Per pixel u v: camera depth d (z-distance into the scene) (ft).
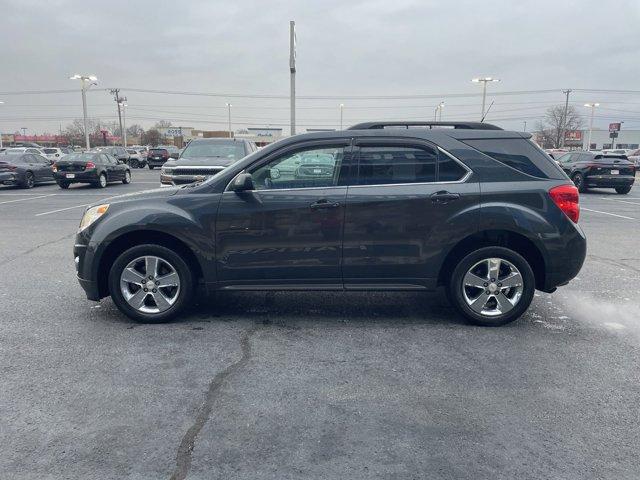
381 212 15.51
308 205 15.51
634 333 15.67
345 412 10.94
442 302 18.67
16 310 17.60
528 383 12.30
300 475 8.89
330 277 15.96
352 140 15.72
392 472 8.98
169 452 9.52
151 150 144.66
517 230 15.51
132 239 16.43
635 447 9.75
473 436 10.09
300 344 14.64
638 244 30.63
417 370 12.99
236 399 11.46
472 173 15.62
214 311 17.51
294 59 65.92
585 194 66.80
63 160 70.95
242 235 15.72
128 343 14.64
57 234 33.42
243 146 42.65
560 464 9.21
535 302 18.85
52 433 10.09
